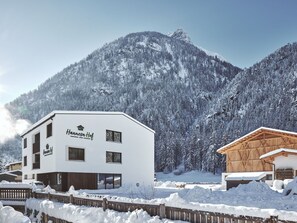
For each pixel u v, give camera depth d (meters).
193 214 11.64
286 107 140.62
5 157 185.62
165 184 56.97
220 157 115.88
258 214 9.55
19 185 27.20
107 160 47.09
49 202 21.53
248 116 153.62
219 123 168.38
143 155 51.31
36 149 49.56
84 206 18.28
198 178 111.31
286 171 38.72
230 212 10.34
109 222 14.66
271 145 47.66
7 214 11.45
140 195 28.00
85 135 45.06
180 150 135.25
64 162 42.94
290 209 15.49
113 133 48.22
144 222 12.91
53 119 43.41
